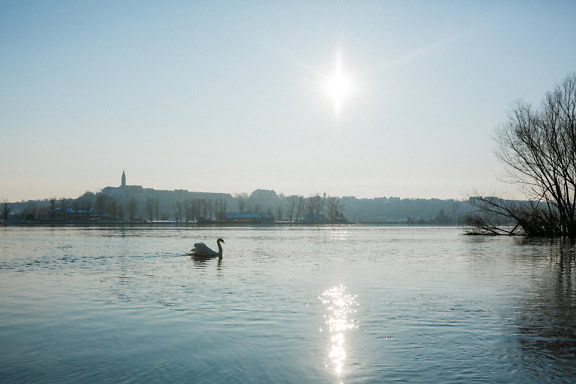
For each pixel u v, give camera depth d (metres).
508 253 44.41
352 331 14.10
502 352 12.01
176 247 53.06
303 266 32.62
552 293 20.88
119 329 14.48
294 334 13.81
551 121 62.31
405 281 24.77
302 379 10.27
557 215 70.62
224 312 16.78
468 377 10.27
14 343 13.06
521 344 12.68
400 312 16.77
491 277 26.48
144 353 12.14
